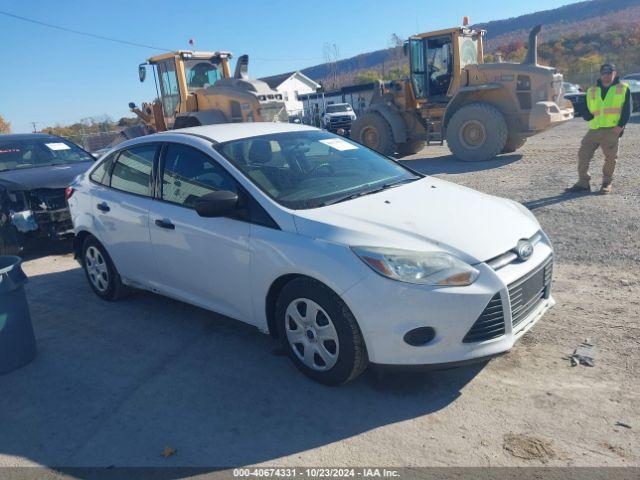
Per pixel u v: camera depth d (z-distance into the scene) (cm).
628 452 280
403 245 327
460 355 321
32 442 328
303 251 342
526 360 372
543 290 376
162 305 530
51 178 738
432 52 1372
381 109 1433
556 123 1223
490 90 1285
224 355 418
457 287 315
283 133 471
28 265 715
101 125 3397
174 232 431
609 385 336
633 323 411
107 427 337
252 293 384
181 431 326
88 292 585
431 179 457
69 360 430
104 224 507
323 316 348
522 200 802
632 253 549
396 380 362
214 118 1433
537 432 300
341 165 452
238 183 394
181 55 1481
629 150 1174
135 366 412
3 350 408
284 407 343
